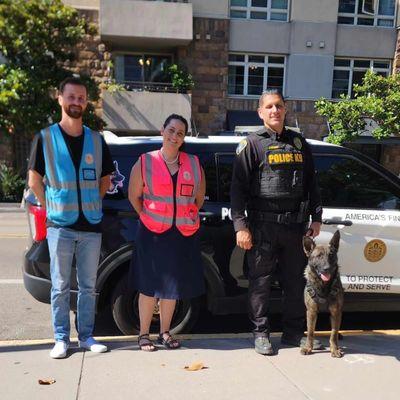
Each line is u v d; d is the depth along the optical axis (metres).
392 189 4.38
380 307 4.38
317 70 17.55
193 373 3.32
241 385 3.18
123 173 4.03
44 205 3.42
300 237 3.67
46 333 4.50
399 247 4.28
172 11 15.70
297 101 17.61
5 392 2.99
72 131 3.33
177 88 16.34
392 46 17.86
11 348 3.72
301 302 3.80
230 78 17.62
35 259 3.94
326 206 4.20
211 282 4.05
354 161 4.31
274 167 3.51
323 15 17.28
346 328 4.78
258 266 3.66
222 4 16.80
